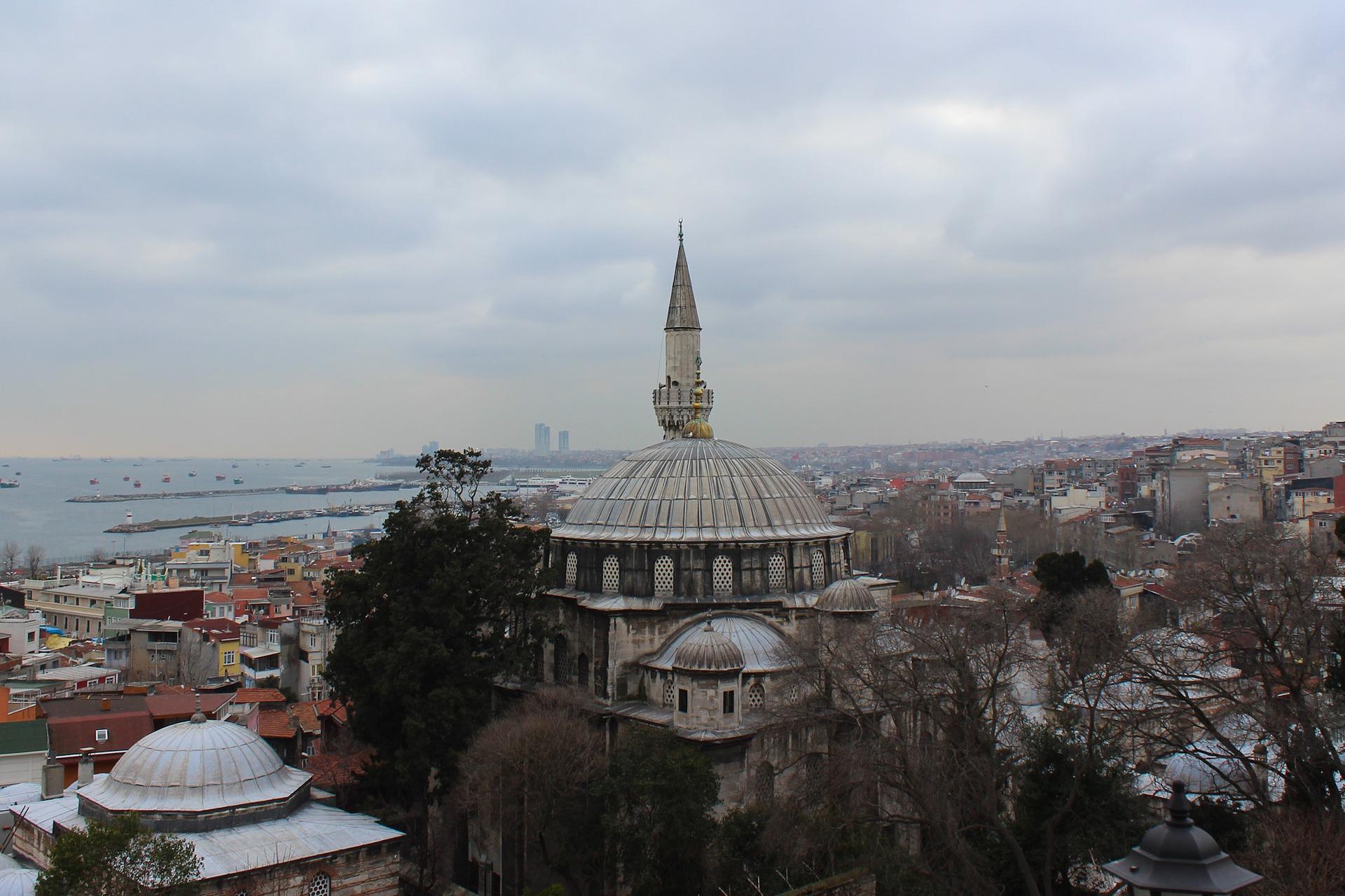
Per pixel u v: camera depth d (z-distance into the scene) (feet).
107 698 308.81
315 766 288.30
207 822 202.08
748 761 223.30
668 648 245.86
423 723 226.58
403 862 249.34
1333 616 217.36
